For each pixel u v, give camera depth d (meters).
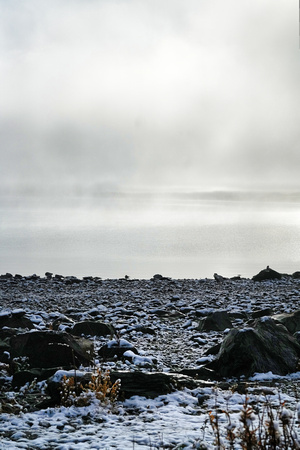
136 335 15.87
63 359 11.30
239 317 18.47
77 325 15.65
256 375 10.65
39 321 16.89
